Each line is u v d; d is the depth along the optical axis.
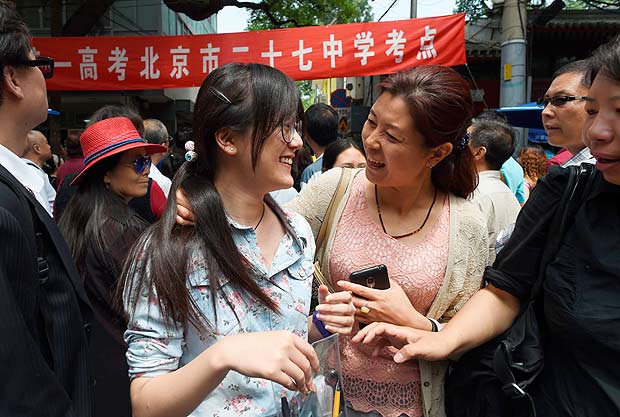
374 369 1.35
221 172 1.03
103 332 1.63
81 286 1.16
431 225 1.38
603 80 0.92
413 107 1.19
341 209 1.42
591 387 1.02
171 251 0.92
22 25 1.14
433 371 1.34
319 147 3.78
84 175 1.79
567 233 1.08
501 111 4.97
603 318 0.97
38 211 1.05
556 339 1.09
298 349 0.84
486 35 8.16
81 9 7.48
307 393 0.89
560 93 1.98
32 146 3.77
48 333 1.02
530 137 7.27
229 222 0.99
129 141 1.83
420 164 1.27
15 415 0.84
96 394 1.63
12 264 0.91
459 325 1.23
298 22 9.34
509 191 2.62
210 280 0.93
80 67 5.85
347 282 1.25
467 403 1.29
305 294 1.09
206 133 0.98
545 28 7.59
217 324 0.94
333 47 5.42
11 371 0.83
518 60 5.79
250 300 0.98
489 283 1.30
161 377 0.88
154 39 5.75
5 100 1.13
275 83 0.96
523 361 1.12
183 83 5.80
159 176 3.15
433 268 1.33
